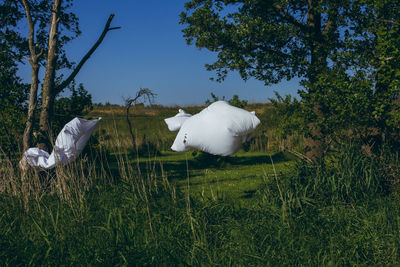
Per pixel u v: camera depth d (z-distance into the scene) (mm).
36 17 8586
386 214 4648
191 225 4266
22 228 4598
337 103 6594
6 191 5953
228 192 7461
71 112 10469
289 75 9281
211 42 8461
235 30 8547
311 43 8930
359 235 4160
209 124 4965
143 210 4812
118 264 3459
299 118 7562
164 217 4727
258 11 8641
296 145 13297
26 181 5949
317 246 3885
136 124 21109
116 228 4051
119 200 5355
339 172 5824
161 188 5781
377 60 6809
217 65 9258
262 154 14055
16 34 9008
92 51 8164
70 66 10312
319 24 9023
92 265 3525
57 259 3654
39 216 5000
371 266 3648
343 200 5309
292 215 4625
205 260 3732
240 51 8617
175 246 3973
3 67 8266
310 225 4375
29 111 7625
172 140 17062
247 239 4051
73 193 5512
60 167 5785
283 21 8961
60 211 5004
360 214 4828
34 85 7676
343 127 7008
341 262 3611
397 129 6930
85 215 4820
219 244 4168
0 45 7957
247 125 5055
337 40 8141
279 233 4020
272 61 9102
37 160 6453
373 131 7055
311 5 8836
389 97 6336
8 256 3715
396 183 5859
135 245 3834
